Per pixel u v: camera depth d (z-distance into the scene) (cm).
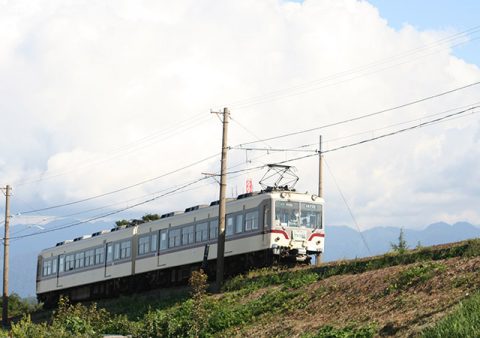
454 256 3309
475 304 2309
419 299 2812
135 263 5969
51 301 7262
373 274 3353
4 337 3328
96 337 3672
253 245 4741
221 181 4794
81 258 6706
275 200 4681
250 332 3259
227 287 4494
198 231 5256
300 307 3359
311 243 4738
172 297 4834
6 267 7038
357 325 2775
